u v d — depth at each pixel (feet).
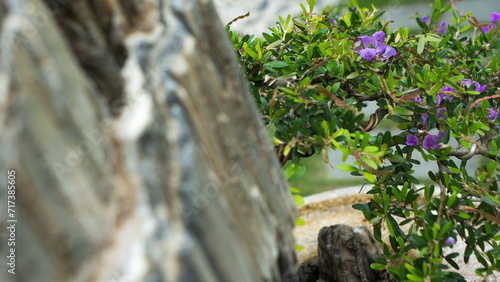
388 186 2.30
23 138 0.86
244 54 2.63
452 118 2.20
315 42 2.62
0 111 0.86
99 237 0.91
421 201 3.74
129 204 0.94
